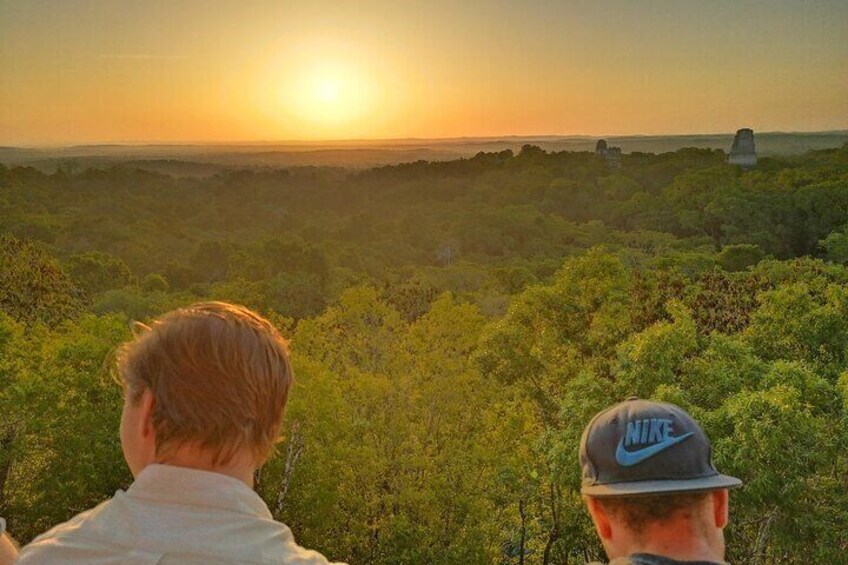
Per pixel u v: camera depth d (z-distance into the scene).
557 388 23.69
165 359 1.53
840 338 20.89
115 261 116.50
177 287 143.00
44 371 22.19
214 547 1.46
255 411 1.55
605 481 1.62
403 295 64.69
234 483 1.53
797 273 42.72
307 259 133.00
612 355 23.09
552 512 21.48
